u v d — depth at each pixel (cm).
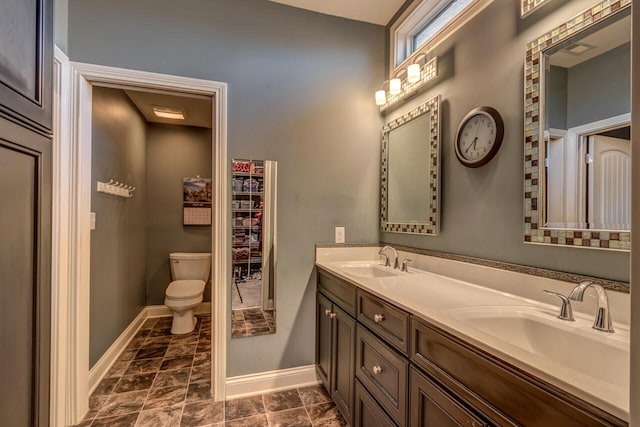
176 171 360
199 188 366
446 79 175
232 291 201
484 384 80
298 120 214
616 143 98
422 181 191
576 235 109
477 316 106
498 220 142
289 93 212
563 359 94
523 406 70
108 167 234
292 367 214
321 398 200
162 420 177
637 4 50
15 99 81
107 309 232
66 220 171
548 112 120
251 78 204
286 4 211
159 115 329
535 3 122
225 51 198
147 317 347
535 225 123
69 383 172
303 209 216
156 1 187
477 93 154
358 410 151
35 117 91
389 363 124
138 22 183
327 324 196
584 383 60
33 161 91
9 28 78
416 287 143
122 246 267
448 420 93
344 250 225
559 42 115
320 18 220
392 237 222
